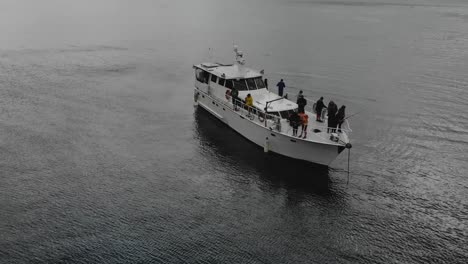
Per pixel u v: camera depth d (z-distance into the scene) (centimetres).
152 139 3541
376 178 2923
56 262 2038
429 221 2430
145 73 5784
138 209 2505
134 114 4128
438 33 10200
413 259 2117
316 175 2970
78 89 4891
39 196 2606
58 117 3953
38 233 2252
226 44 8138
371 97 4728
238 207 2564
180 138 3584
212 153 3306
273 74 5756
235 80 3731
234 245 2208
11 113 4000
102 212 2459
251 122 3378
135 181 2836
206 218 2439
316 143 2919
